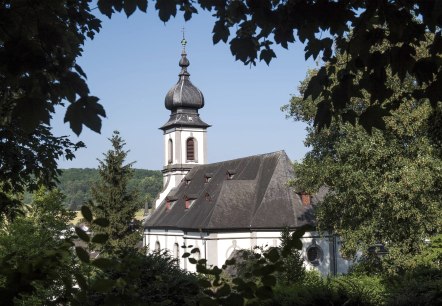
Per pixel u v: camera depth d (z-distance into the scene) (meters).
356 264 31.95
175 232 52.84
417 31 4.32
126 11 4.25
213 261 41.56
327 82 5.07
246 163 50.16
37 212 18.53
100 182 51.56
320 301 12.16
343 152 26.52
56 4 3.59
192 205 50.72
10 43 3.28
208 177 54.12
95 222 3.19
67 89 3.32
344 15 4.02
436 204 25.00
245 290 3.73
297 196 42.03
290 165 44.59
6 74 3.45
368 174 25.31
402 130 24.98
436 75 4.39
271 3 4.57
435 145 24.05
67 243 3.21
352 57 4.67
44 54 3.33
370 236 26.69
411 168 24.36
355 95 4.80
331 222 29.83
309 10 4.02
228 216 42.41
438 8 3.76
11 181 12.16
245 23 5.17
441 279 12.12
